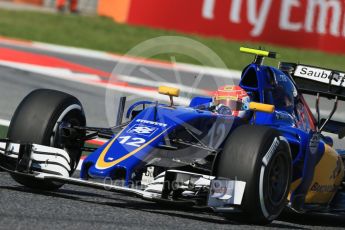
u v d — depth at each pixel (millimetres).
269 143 22672
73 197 24266
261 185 22391
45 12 91000
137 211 22797
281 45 82562
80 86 55812
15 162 24562
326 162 26922
